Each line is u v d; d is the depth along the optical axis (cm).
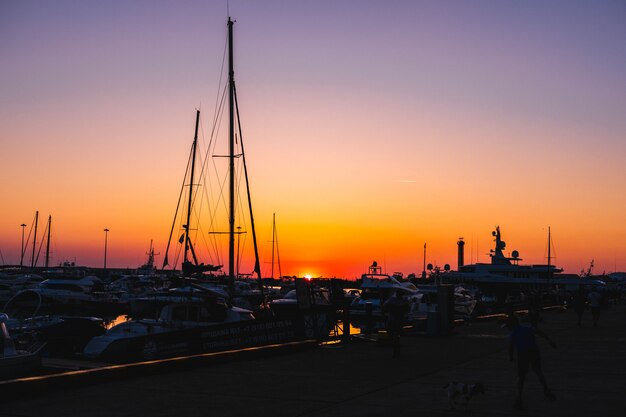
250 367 1814
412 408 1231
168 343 2272
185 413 1196
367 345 2436
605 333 2955
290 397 1352
